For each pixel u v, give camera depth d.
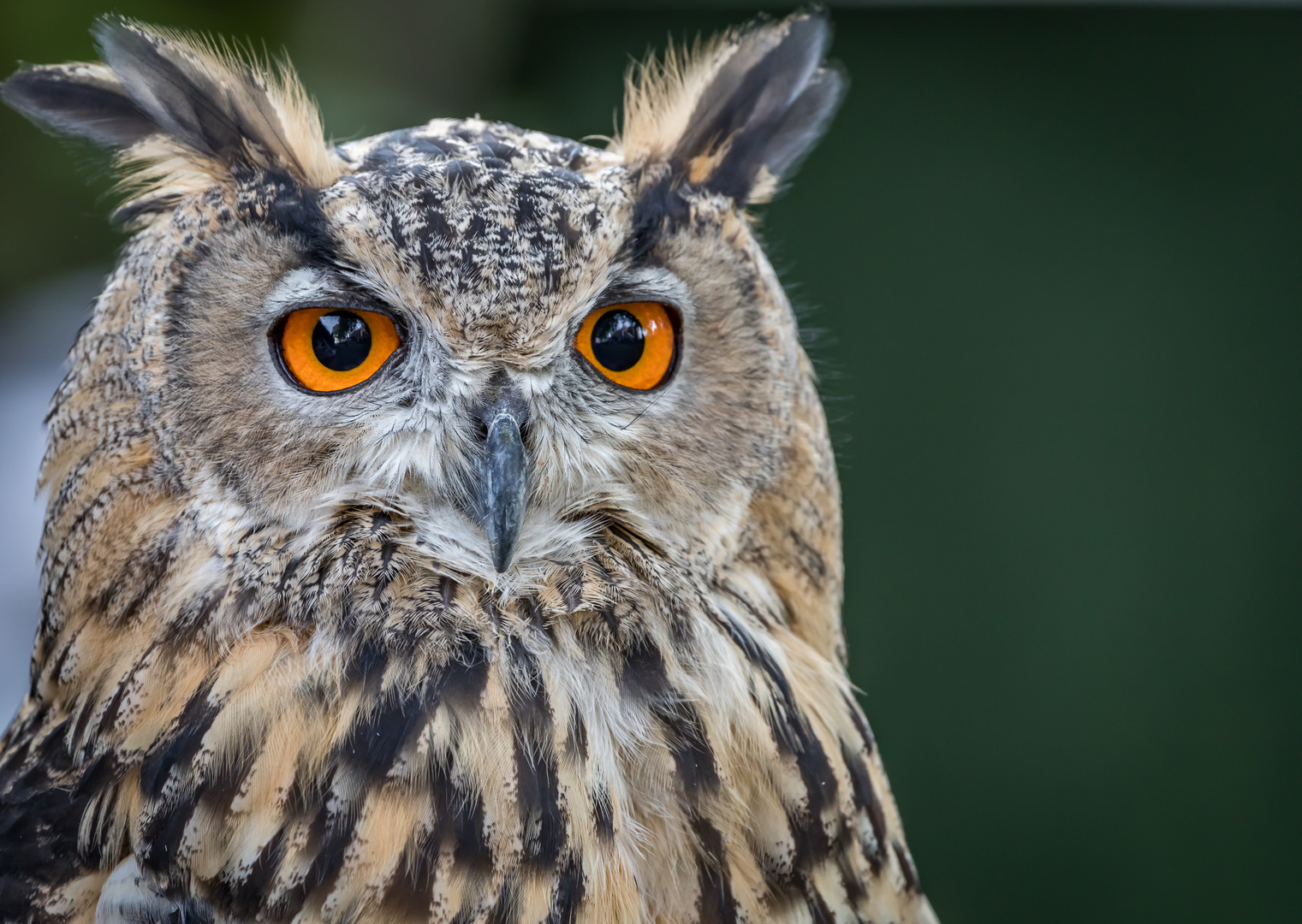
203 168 2.84
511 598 2.83
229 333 2.83
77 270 3.68
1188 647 4.00
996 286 4.05
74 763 2.83
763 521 2.86
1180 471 4.03
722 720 2.83
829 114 2.91
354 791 2.80
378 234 2.82
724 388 2.85
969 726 4.02
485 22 3.67
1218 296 4.01
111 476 2.83
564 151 2.86
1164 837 3.94
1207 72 4.01
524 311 2.83
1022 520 4.05
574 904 2.80
